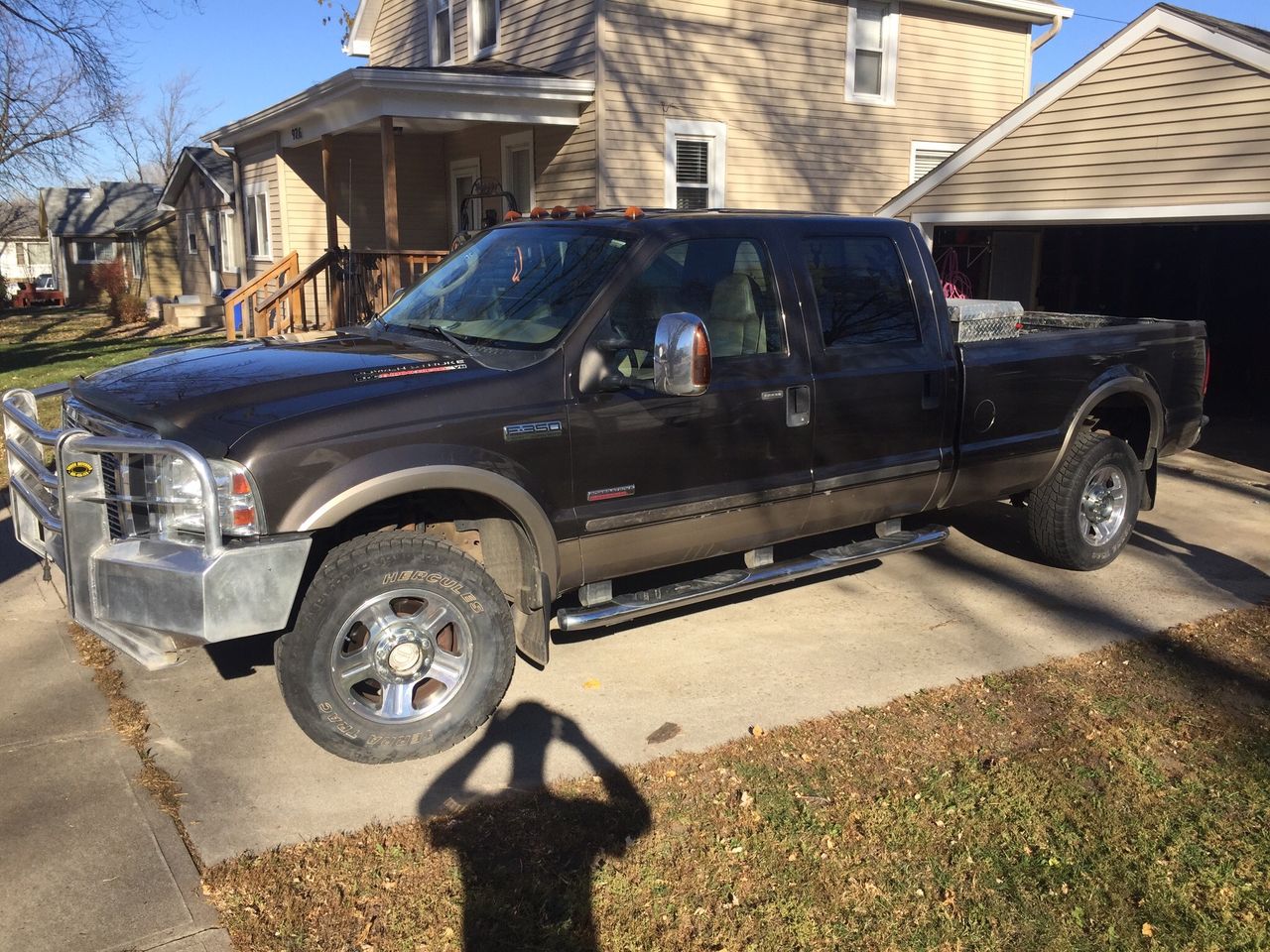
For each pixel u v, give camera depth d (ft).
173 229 110.32
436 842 10.66
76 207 130.52
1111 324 21.70
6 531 21.58
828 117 48.24
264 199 60.39
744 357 14.42
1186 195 30.12
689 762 12.35
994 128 35.37
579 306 13.19
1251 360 47.93
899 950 9.25
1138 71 30.91
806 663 15.34
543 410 12.52
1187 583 19.26
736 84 45.27
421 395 11.88
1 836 10.60
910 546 16.87
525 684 14.52
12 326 89.45
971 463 17.29
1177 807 11.54
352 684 11.98
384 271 41.11
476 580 12.37
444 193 56.54
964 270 48.98
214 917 9.45
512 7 47.93
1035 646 16.16
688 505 13.94
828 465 15.43
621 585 18.12
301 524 11.03
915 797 11.66
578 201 44.01
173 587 10.77
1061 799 11.66
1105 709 13.91
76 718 13.28
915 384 16.20
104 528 11.62
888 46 49.39
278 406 11.44
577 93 41.70
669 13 42.98
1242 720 13.64
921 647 16.06
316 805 11.35
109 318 96.84
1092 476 19.10
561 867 10.32
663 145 43.80
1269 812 11.44
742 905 9.79
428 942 9.21
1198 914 9.80
